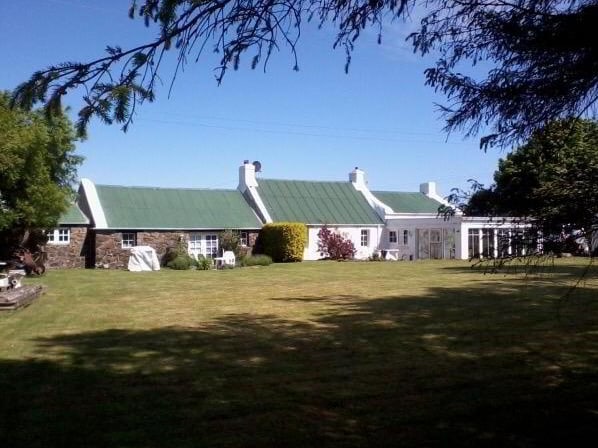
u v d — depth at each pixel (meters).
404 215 36.56
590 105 4.05
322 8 4.32
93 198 29.88
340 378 6.94
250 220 33.28
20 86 3.78
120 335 9.61
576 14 3.56
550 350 8.37
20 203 19.97
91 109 3.90
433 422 5.49
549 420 5.56
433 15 4.33
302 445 4.92
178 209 31.98
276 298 14.62
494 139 4.38
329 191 38.41
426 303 13.36
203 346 8.72
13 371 7.20
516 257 4.14
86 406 5.86
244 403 6.00
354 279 20.03
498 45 4.09
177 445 4.88
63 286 17.88
